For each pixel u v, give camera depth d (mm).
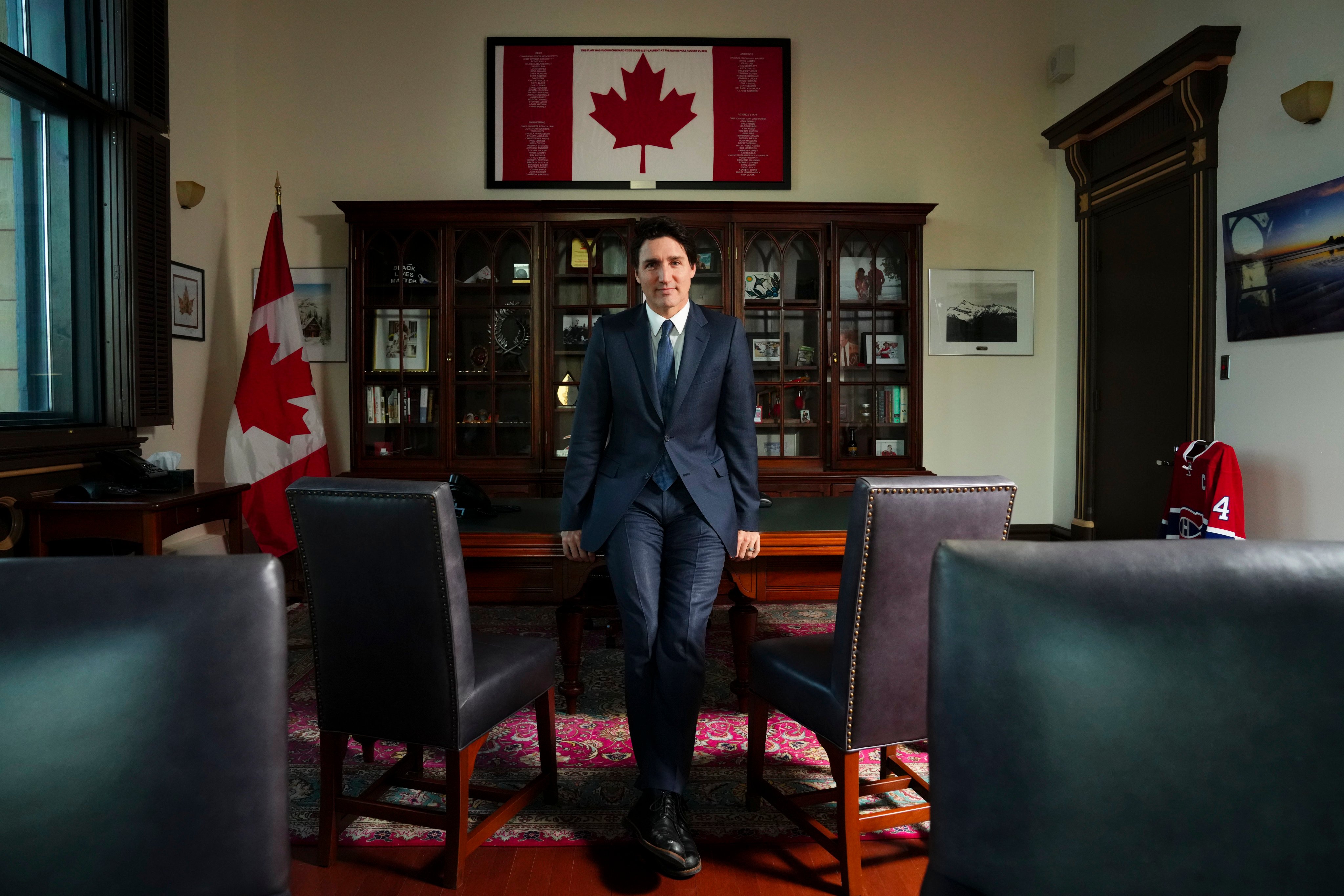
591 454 1974
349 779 2137
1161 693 723
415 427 4758
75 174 3549
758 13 5082
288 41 4961
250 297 4961
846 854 1584
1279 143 3338
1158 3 4152
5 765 713
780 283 4758
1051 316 5219
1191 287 3844
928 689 788
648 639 1791
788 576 2223
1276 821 700
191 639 770
